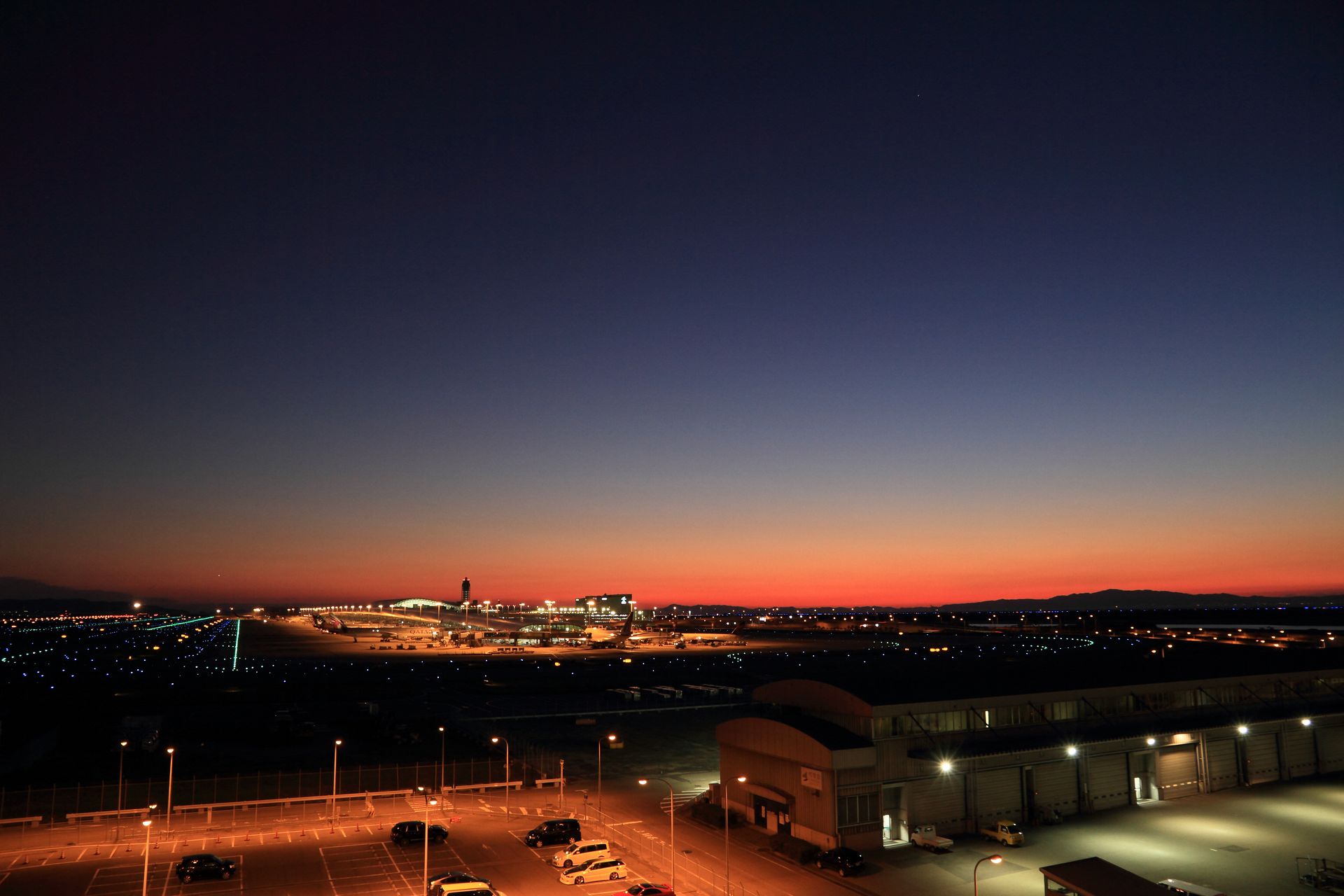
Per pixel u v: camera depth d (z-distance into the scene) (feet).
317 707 488.02
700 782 298.56
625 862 200.03
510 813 249.96
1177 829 225.97
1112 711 266.57
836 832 206.08
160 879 184.65
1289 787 273.33
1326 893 174.70
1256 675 296.30
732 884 184.14
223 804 256.11
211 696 517.96
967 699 236.22
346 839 219.20
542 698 526.98
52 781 290.56
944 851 207.21
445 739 381.60
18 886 180.14
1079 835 221.05
